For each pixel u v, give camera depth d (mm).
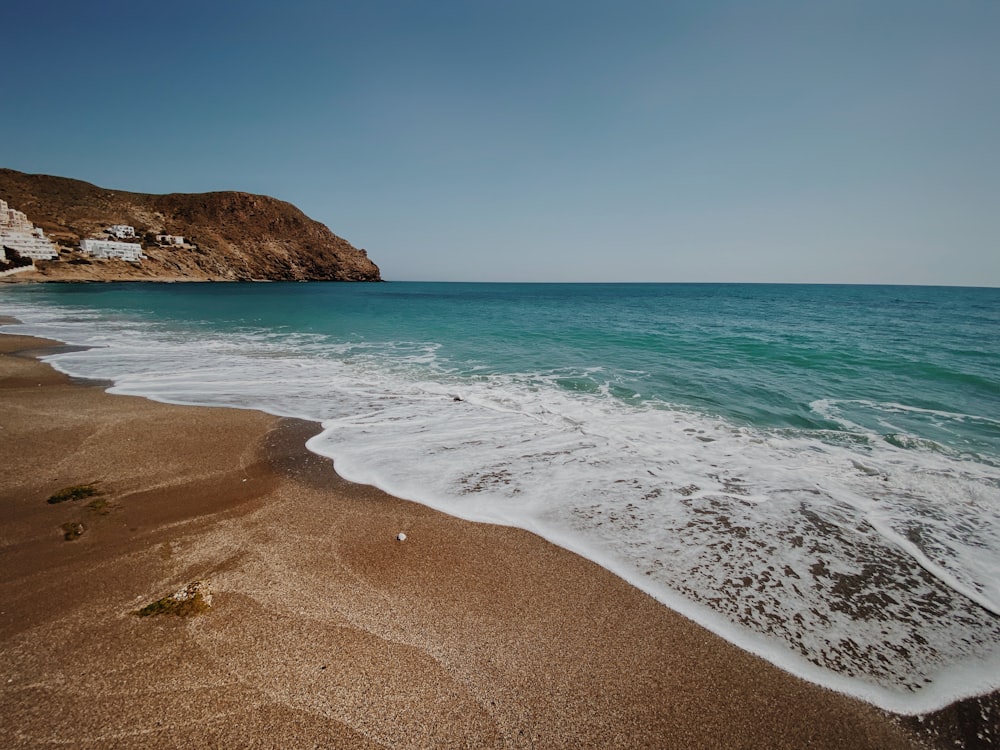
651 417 8953
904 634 3549
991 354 16625
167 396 10086
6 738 2510
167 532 4715
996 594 4043
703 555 4516
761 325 27266
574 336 21312
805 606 3830
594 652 3266
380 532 4793
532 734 2648
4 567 4062
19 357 14508
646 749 2596
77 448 6969
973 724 2807
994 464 6875
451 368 13664
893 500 5727
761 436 7988
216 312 33062
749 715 2828
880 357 15680
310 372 12898
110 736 2549
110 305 37250
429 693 2889
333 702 2799
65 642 3189
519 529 4910
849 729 2760
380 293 80125
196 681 2908
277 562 4219
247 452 6949
